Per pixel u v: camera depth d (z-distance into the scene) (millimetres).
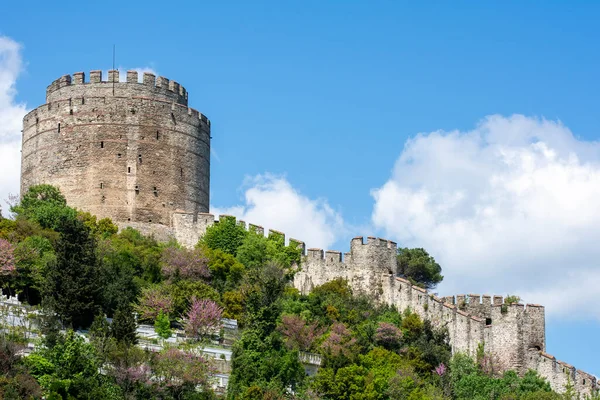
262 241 152875
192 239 155000
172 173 157500
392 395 121438
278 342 120500
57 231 144000
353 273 153625
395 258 155375
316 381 119250
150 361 110500
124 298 126688
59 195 154125
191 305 131750
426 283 181125
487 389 130750
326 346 128250
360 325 140125
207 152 164500
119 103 156625
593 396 134875
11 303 121688
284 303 138500
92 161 154625
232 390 112500
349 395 118188
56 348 106875
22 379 101625
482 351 140875
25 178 159875
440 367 135125
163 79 160375
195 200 159625
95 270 124375
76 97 157125
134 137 156125
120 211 153375
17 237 136875
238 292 136500
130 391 107500
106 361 109688
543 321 142375
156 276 141000
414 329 142500
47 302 118938
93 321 119000
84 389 103188
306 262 154000
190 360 112125
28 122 161000
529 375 136125
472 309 149000
